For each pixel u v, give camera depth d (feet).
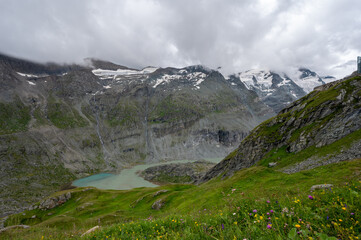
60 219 178.09
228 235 18.79
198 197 148.15
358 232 14.17
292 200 24.73
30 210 329.52
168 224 32.45
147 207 207.72
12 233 71.51
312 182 91.97
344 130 247.29
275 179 119.34
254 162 358.84
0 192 631.56
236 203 30.50
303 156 262.88
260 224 19.04
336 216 16.92
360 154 189.88
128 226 37.11
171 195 199.11
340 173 99.76
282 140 344.49
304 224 16.60
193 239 21.25
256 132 417.90
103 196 322.55
